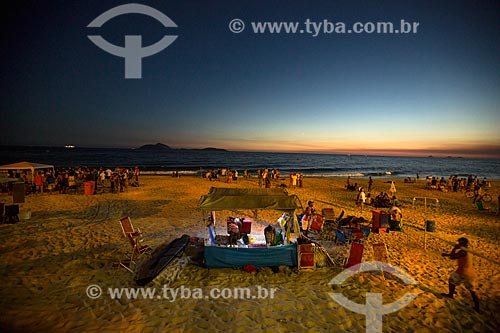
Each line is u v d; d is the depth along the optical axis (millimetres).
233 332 4855
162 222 12031
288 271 7418
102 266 7414
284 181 30125
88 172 24297
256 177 35500
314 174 50812
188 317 5266
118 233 10305
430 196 22875
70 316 5160
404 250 9383
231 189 9258
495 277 7473
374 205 17219
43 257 7883
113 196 18297
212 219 9734
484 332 5109
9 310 5230
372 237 10812
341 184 29531
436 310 5766
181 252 8125
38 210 13688
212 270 7402
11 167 17922
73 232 10289
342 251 9172
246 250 7543
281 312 5531
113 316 5215
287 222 8617
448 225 13094
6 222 11406
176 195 19266
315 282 6863
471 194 24312
